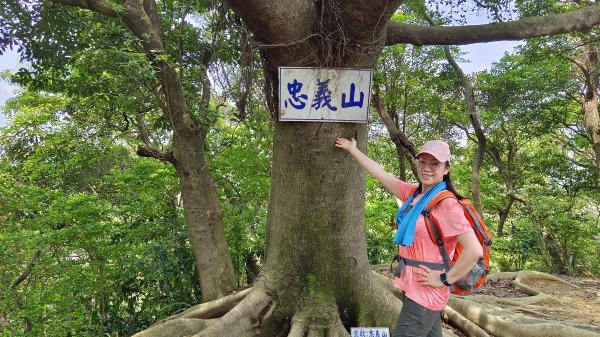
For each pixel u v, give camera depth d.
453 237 2.60
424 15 9.68
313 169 3.89
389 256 8.97
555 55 10.56
